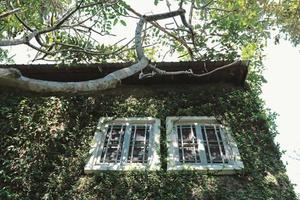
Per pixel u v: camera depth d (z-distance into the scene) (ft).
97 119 23.15
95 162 19.95
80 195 18.15
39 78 27.09
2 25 23.56
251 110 23.21
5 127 22.26
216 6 29.04
